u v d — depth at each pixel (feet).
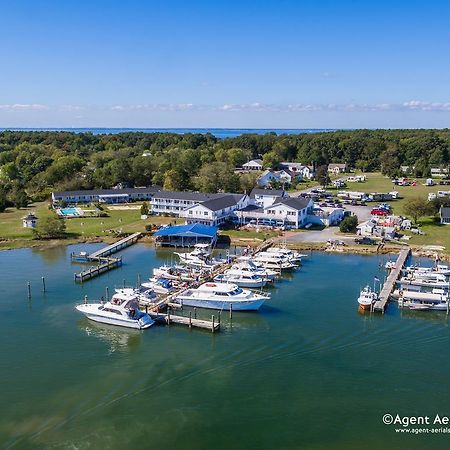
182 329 197.88
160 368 164.14
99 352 176.55
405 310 215.72
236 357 171.73
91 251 324.19
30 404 143.13
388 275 262.67
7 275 269.64
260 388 151.23
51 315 211.41
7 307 220.43
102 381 155.84
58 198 474.08
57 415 137.59
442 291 231.30
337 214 399.03
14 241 340.80
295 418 136.05
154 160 602.44
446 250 310.04
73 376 159.22
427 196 514.68
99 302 221.25
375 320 204.03
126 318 197.77
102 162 644.69
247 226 377.91
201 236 336.49
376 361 168.14
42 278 257.14
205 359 170.60
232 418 135.95
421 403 143.33
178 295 229.25
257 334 191.62
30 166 629.51
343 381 155.12
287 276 264.72
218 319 203.92
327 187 601.21
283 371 161.68
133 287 249.34
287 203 377.50
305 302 225.56
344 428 131.95
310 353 174.40
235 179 517.96
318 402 143.54
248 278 251.60
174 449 123.65
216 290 221.66
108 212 443.32
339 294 235.81
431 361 168.25
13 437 128.26
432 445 125.49
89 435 128.88
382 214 418.92
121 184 554.46
